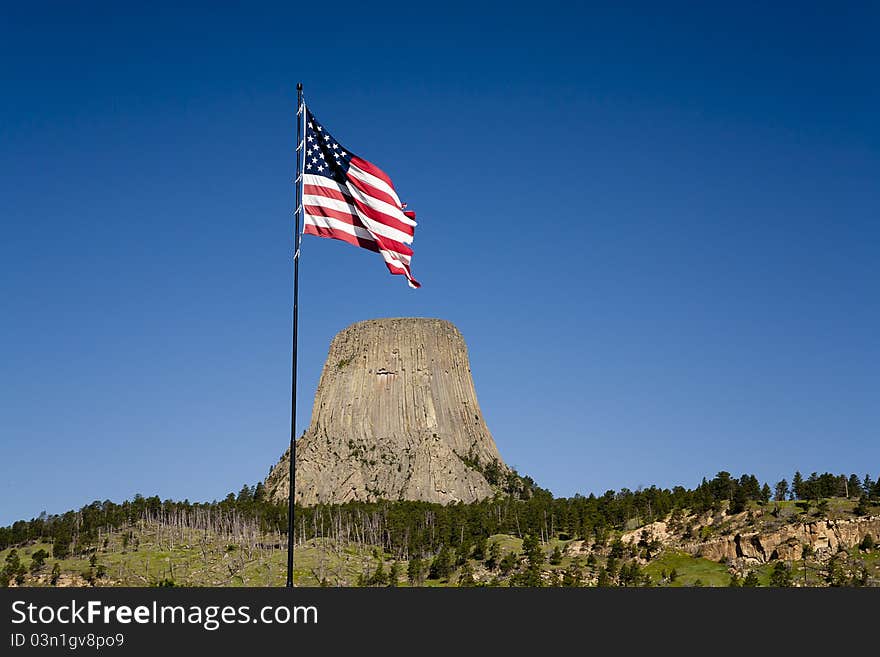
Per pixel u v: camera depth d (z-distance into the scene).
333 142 72.81
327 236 70.69
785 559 192.88
